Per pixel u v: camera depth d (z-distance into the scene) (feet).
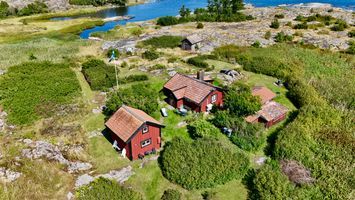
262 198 94.38
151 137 115.85
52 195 94.43
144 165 111.86
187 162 106.93
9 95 151.53
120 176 106.63
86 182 101.30
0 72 183.93
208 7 368.27
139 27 317.63
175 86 148.15
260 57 204.95
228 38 264.52
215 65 197.47
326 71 186.91
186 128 132.57
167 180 105.50
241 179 106.42
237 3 360.89
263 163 113.09
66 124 132.77
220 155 109.50
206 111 142.31
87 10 439.22
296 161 106.83
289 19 336.90
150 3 491.31
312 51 224.33
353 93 154.51
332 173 101.91
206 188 102.37
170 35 273.95
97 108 145.89
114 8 462.60
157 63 201.87
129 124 112.88
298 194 94.79
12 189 92.43
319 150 112.78
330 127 125.80
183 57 216.95
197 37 238.89
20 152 108.88
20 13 404.98
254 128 123.85
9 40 277.64
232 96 133.59
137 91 146.61
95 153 117.29
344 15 337.72
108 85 166.30
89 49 241.76
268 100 144.36
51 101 147.64
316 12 358.02
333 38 262.26
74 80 171.32
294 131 120.26
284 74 179.22
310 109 135.44
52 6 443.73
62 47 242.58
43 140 119.75
